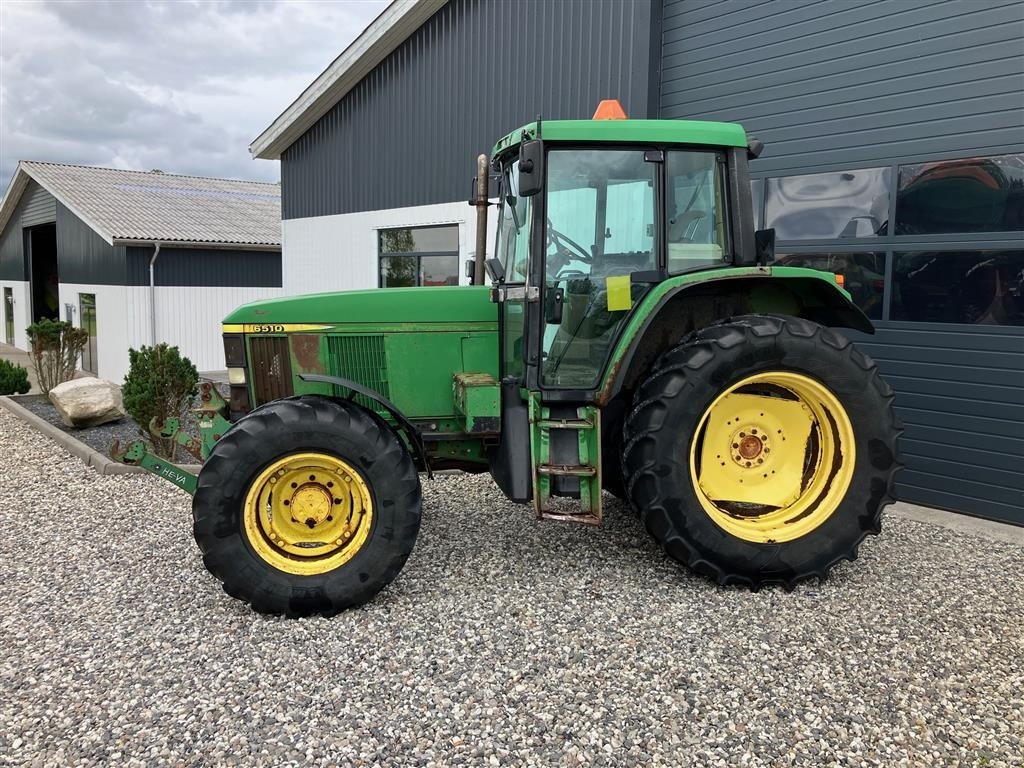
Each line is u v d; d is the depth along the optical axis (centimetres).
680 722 266
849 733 261
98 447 748
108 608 362
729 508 396
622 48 711
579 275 380
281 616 350
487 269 411
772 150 621
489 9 852
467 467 436
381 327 409
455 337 413
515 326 391
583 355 384
